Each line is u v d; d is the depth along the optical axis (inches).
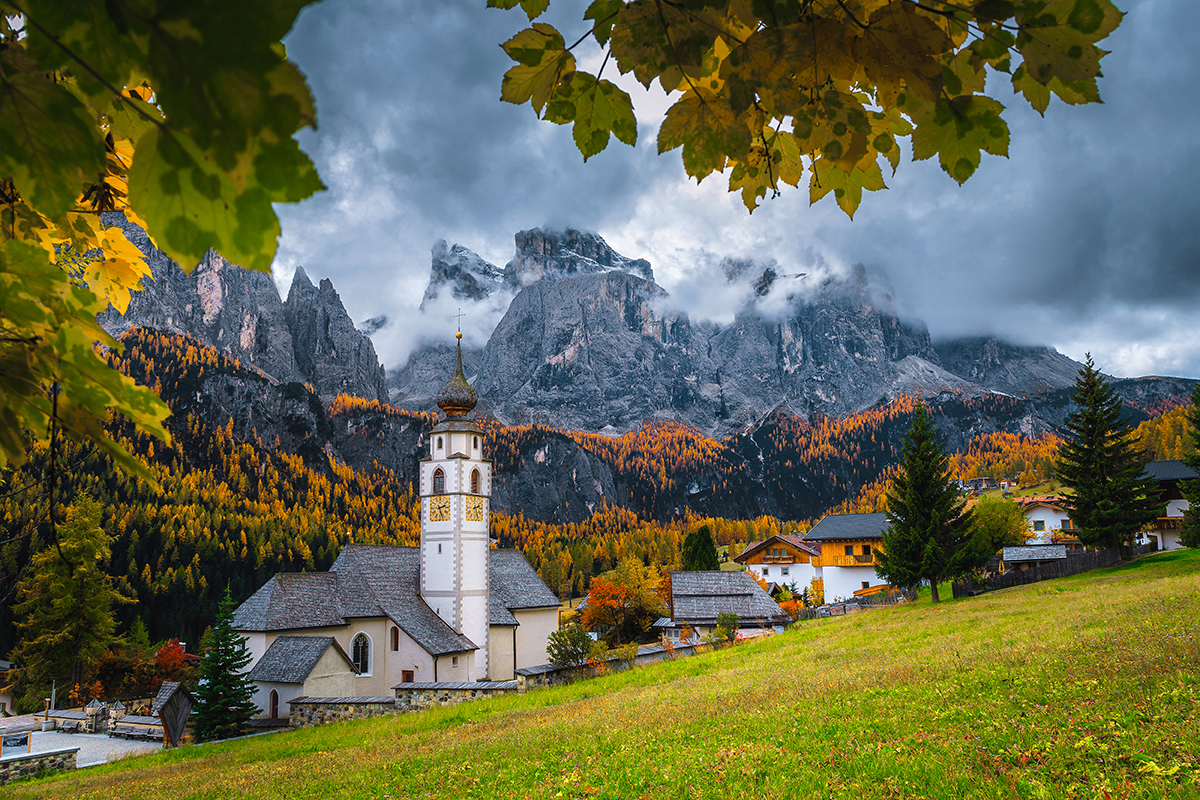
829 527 3176.7
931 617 1268.5
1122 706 354.6
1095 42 59.0
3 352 65.4
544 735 596.4
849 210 83.4
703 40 60.8
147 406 69.6
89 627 1936.5
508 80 67.7
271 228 39.6
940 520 1662.2
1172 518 2442.2
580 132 71.8
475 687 1130.0
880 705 468.4
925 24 56.5
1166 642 507.8
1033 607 1122.0
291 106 34.5
